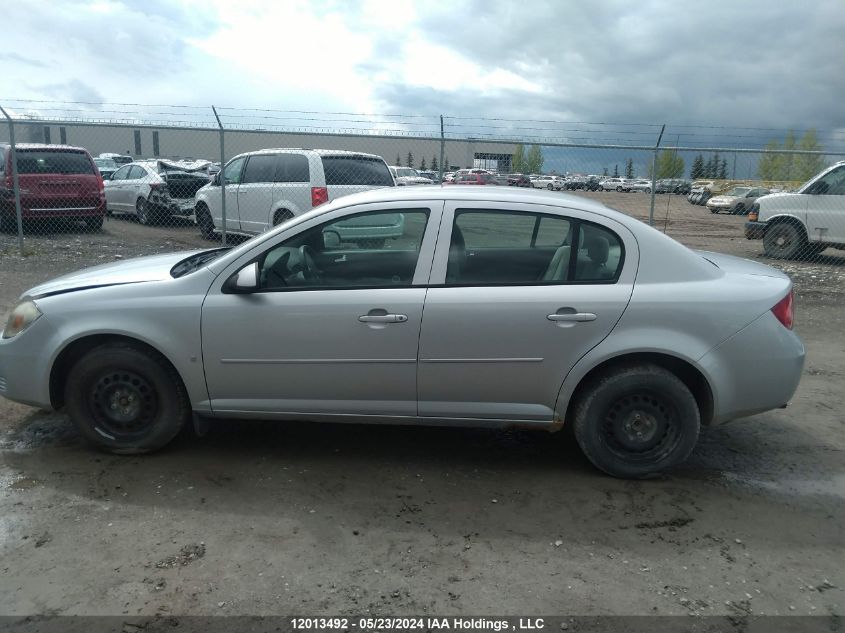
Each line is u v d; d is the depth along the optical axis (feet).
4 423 14.79
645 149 31.27
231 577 9.55
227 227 39.73
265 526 10.90
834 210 40.60
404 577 9.66
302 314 12.18
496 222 12.36
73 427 14.66
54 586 9.25
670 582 9.70
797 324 26.40
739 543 10.77
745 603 9.26
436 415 12.60
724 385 12.14
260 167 37.45
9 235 42.65
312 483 12.44
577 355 12.06
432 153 35.73
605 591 9.45
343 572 9.74
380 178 36.40
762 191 61.77
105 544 10.27
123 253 37.27
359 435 14.73
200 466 13.00
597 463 12.69
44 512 11.15
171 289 12.59
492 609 9.01
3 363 12.98
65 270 32.19
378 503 11.77
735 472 13.35
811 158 42.88
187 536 10.55
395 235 12.45
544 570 9.91
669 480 12.91
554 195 12.99
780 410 16.89
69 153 42.65
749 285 12.35
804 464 13.79
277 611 8.86
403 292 12.16
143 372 12.70
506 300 12.01
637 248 12.27
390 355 12.19
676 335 11.96
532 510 11.65
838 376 19.72
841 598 9.43
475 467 13.29
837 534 11.12
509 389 12.31
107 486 12.10
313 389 12.52
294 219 12.69
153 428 13.00
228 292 12.39
